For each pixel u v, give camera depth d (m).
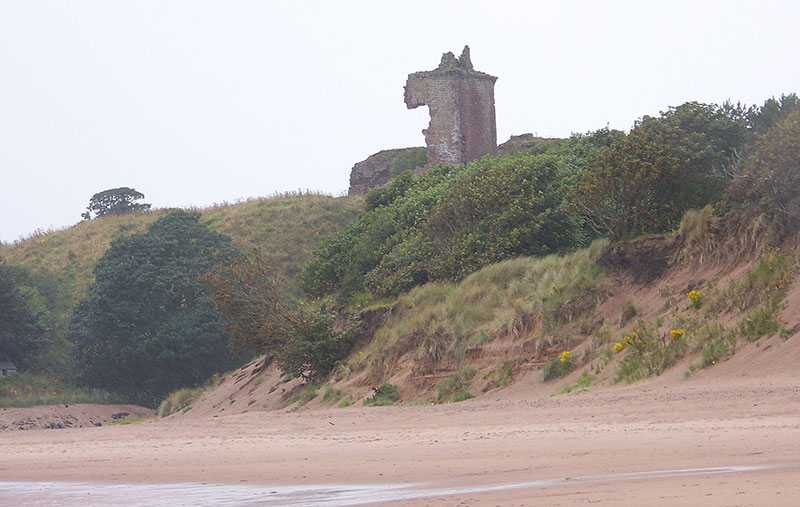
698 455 25.73
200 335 136.12
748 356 44.78
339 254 108.25
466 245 81.50
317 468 29.91
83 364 144.12
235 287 89.69
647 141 68.44
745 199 58.78
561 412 42.38
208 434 49.69
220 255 148.62
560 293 62.94
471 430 39.47
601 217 68.06
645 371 49.75
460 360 64.56
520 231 79.31
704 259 57.22
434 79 157.88
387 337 75.19
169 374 138.12
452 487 23.11
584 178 69.75
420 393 64.62
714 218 58.34
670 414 36.53
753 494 18.06
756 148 59.47
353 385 72.81
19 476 32.38
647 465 24.69
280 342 86.12
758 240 54.12
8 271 161.50
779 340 44.28
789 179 53.38
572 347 58.62
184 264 146.88
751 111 87.50
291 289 161.12
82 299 156.50
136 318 141.12
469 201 85.44
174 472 31.19
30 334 155.88
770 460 23.53
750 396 37.28
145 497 24.45
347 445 37.53
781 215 53.62
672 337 50.75
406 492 22.61
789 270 49.56
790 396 35.78
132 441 47.47
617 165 66.94
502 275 72.19
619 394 45.75
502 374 60.19
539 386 56.47
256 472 29.78
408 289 86.00
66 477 31.25
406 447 34.81
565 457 27.98
